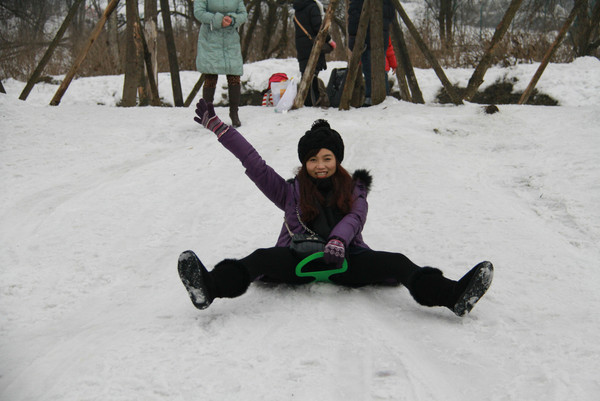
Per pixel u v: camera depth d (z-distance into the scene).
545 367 2.28
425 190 4.89
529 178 5.19
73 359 2.39
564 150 5.85
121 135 7.09
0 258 3.70
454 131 6.98
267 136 6.81
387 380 2.20
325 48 8.72
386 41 9.02
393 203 4.62
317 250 2.87
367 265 2.91
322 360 2.34
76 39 17.50
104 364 2.33
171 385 2.18
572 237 3.93
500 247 3.72
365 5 7.88
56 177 5.51
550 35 14.59
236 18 7.12
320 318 2.71
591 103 11.02
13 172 5.61
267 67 13.19
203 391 2.14
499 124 7.21
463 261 3.52
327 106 8.73
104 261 3.64
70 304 3.08
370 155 5.94
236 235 4.04
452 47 14.16
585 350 2.40
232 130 3.06
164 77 12.84
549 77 11.72
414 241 3.86
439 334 2.57
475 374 2.25
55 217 4.39
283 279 2.96
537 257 3.54
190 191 5.02
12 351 2.52
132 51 8.88
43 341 2.60
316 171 2.96
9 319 2.90
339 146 2.98
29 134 6.91
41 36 19.34
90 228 4.19
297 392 2.13
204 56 7.19
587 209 4.34
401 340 2.53
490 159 5.90
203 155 6.11
